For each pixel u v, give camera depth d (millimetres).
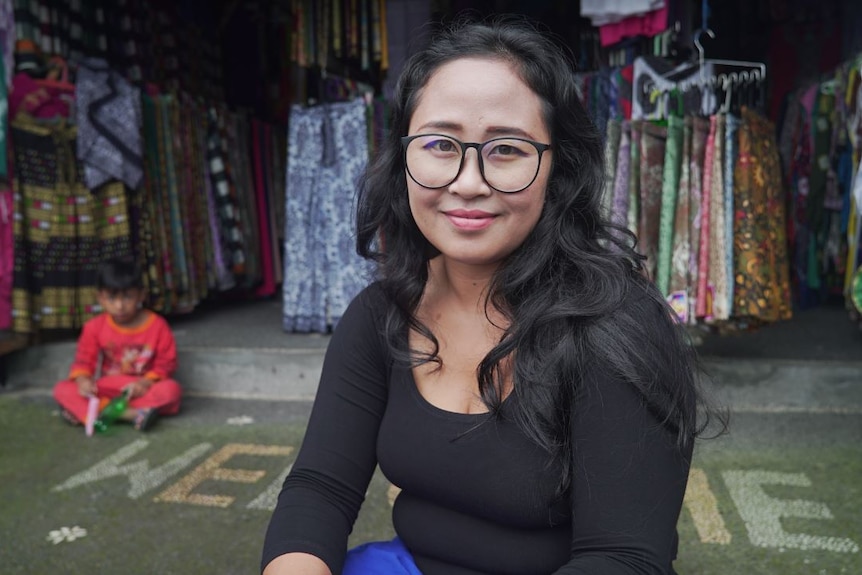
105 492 2559
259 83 5191
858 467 2650
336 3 3834
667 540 918
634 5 3314
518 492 984
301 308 3906
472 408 1060
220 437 3076
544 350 983
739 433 2982
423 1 3648
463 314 1118
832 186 4230
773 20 4906
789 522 2256
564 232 1047
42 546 2193
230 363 3643
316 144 3734
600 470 930
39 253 3627
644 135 2980
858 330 3957
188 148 4234
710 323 3082
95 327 3355
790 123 4512
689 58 3779
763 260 2971
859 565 2010
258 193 5008
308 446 1197
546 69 1001
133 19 4254
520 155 980
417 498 1102
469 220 997
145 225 3883
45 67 3648
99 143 3592
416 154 1017
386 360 1187
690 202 2971
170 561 2107
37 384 3773
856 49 4602
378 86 4352
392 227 1205
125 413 3178
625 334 946
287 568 1051
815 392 3287
